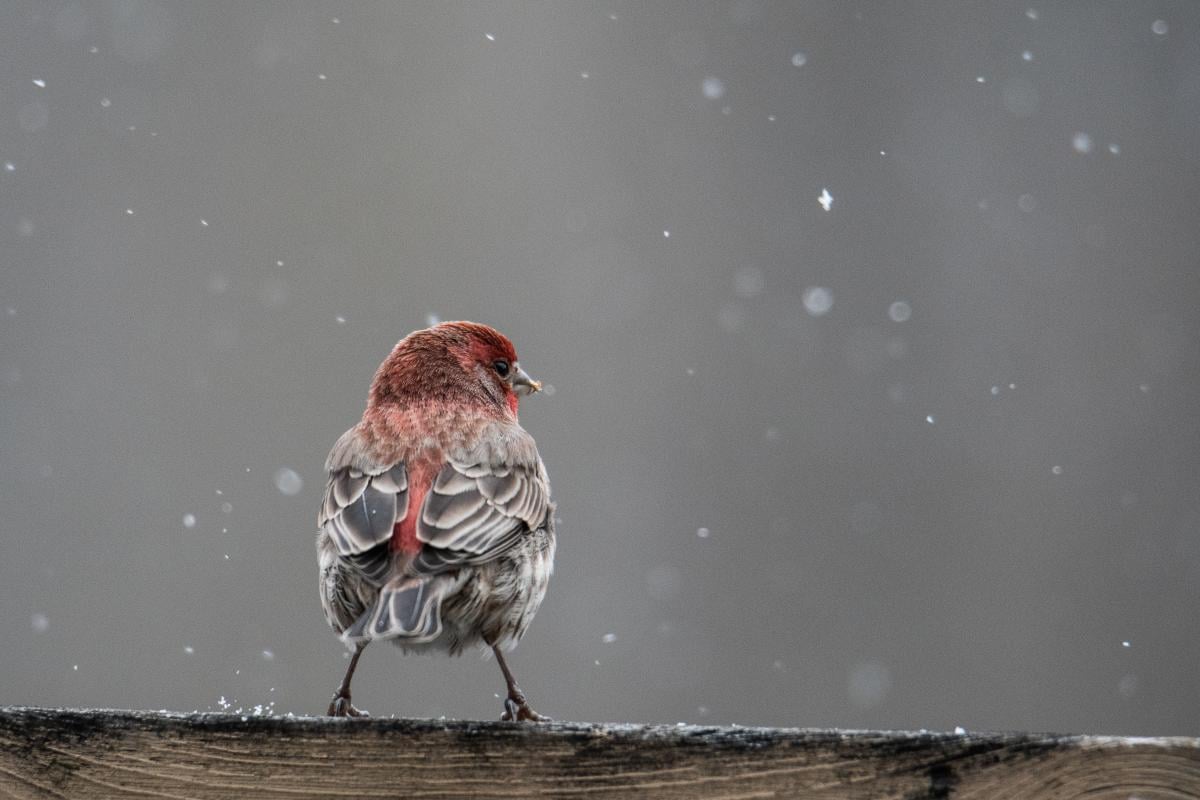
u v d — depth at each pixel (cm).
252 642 1366
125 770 488
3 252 1670
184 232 1719
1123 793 466
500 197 1777
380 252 1727
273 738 489
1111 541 1480
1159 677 1396
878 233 1752
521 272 1730
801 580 1488
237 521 1480
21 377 1586
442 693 1288
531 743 486
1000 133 1783
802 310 1711
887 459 1573
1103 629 1427
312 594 1399
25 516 1461
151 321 1650
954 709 1401
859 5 1869
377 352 1656
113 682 1332
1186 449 1541
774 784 478
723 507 1549
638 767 482
